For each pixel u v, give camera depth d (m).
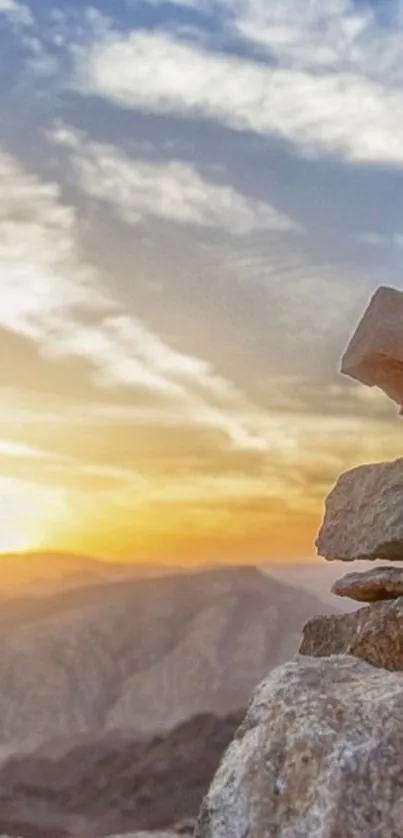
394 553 4.53
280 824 3.11
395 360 4.74
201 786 24.78
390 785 2.99
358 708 3.32
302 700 3.48
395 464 4.66
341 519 4.85
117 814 23.36
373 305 4.82
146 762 25.77
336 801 2.97
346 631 4.45
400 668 3.87
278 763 3.29
